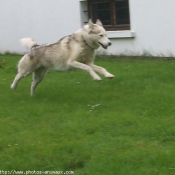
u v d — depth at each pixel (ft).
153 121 34.24
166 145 29.91
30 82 52.60
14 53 84.48
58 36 77.46
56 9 76.74
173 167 26.43
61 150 29.68
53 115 37.68
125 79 50.29
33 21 80.74
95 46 42.70
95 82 50.01
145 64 59.00
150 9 65.36
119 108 38.37
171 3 62.95
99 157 28.12
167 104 38.27
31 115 38.11
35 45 45.32
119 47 69.41
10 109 40.22
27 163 28.02
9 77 56.95
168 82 47.19
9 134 33.65
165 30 64.18
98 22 42.98
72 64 42.39
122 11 70.33
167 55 64.39
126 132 32.37
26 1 81.00
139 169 26.35
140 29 66.90
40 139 32.01
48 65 44.04
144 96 41.42
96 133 32.48
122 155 28.19
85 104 40.57
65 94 44.91
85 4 73.77
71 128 33.78
